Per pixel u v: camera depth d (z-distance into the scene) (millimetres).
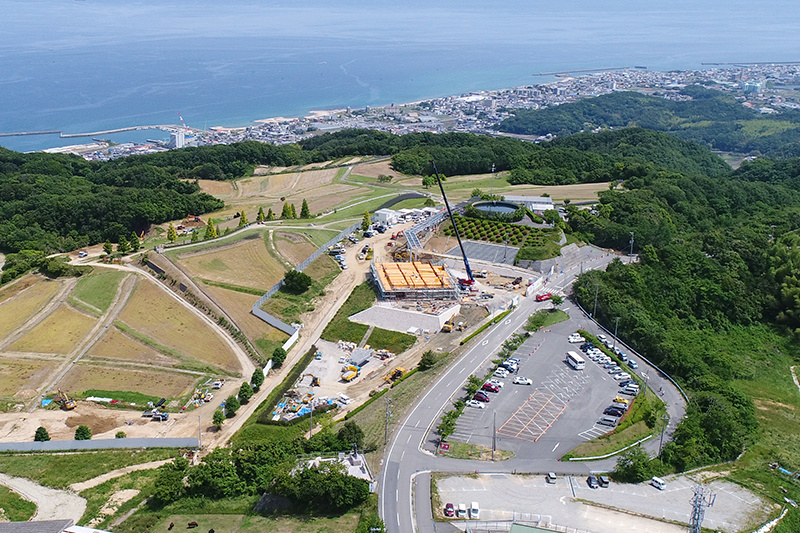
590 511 140875
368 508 141125
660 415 179250
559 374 199125
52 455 170875
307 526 136625
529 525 135875
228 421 187000
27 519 143375
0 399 199000
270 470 149000
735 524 139750
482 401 183375
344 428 163375
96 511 145125
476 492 146125
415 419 175000
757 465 168625
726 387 198750
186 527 137250
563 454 161125
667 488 151375
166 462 166750
